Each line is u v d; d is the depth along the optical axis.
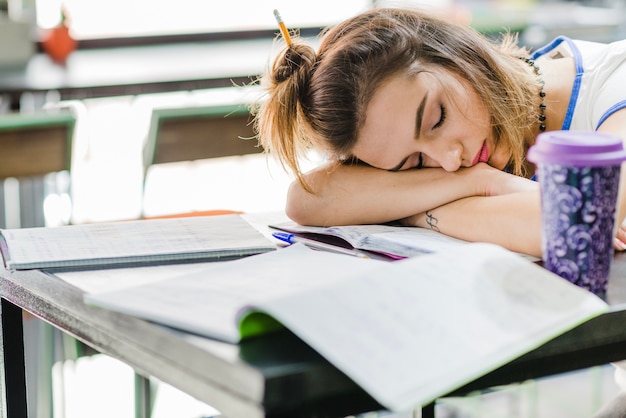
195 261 1.32
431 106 1.48
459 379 0.82
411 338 0.86
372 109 1.50
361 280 0.93
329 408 0.88
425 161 1.56
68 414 2.80
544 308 0.94
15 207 3.43
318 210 1.55
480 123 1.52
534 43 4.82
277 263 1.20
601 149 1.05
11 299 1.30
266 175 4.77
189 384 0.95
